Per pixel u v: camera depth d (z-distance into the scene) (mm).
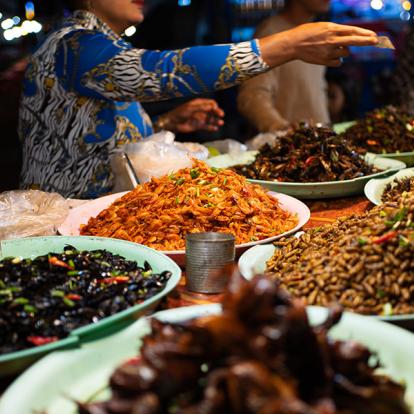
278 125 4742
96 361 1393
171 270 1870
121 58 3045
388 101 6312
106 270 1854
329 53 3029
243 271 1884
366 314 1604
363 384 1136
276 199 2617
